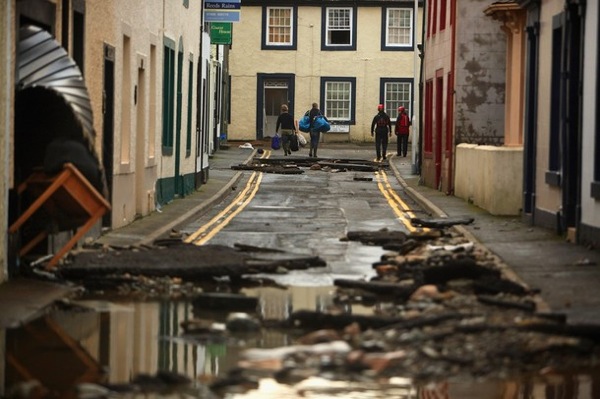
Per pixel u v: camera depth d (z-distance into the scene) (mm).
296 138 124438
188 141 72500
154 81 59125
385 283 32688
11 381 21656
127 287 33125
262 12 142750
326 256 41125
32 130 35938
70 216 34438
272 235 48719
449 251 40531
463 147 68938
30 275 33625
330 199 71875
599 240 40344
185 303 30984
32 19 35781
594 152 40906
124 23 50000
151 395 20797
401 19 142500
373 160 113062
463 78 73938
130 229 48625
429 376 22344
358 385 21656
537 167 51062
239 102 143250
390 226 53438
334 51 142875
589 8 42375
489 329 25406
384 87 142875
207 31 88938
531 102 53000
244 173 96250
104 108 45594
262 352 24203
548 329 25188
